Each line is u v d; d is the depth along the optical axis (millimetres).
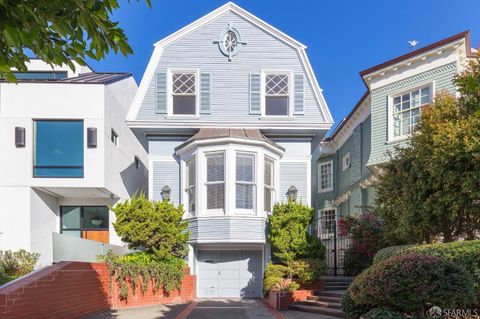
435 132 8273
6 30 2727
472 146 7289
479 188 7410
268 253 13062
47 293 7078
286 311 9922
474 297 5742
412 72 12797
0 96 14281
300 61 14250
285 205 12344
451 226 8609
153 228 11469
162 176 13945
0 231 13719
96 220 16484
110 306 9562
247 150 12734
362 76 14273
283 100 14172
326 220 20141
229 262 13320
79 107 14445
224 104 13969
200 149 12836
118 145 16375
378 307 6211
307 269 11250
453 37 11742
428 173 8570
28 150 14133
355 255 13250
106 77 17078
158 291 11242
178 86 14086
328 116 13828
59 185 14125
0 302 5969
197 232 12508
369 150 14836
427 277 5695
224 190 12445
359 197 16047
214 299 12617
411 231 8898
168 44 14227
